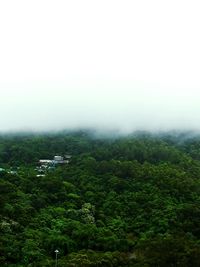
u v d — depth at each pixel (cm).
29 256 11900
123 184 16925
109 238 13075
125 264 11631
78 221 14225
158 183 16762
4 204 14125
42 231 13312
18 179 16788
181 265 10825
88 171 18550
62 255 12456
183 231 13350
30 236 12794
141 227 14100
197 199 15850
